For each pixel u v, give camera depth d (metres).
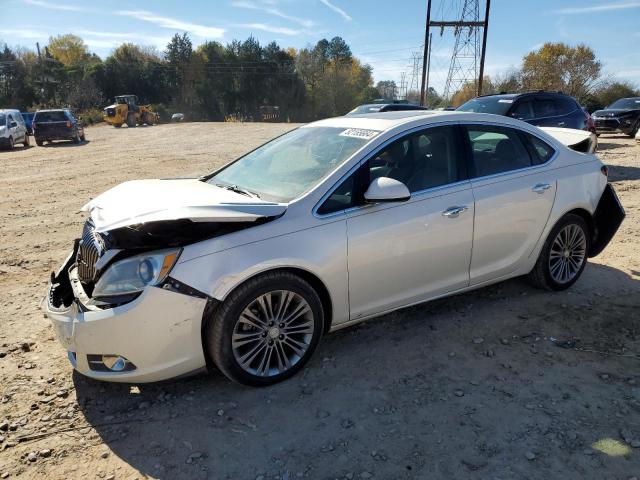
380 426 2.91
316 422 2.97
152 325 2.90
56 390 3.34
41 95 73.94
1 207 9.30
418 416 2.99
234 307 3.06
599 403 3.06
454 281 3.97
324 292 3.42
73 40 97.50
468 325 4.09
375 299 3.61
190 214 2.95
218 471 2.61
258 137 25.80
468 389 3.24
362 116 4.37
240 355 3.20
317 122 4.57
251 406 3.13
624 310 4.29
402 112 4.35
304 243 3.22
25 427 2.97
